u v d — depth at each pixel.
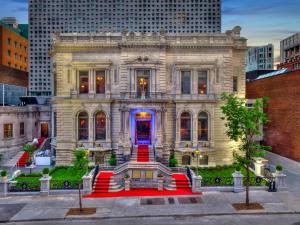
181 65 35.25
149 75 35.44
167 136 35.50
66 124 35.72
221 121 35.53
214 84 35.31
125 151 33.69
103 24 62.84
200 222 20.12
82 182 26.89
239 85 36.75
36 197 25.56
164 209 22.47
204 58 35.44
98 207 23.11
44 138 45.03
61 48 35.28
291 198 24.44
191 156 35.12
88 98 35.28
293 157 35.53
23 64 75.50
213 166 34.94
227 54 35.41
